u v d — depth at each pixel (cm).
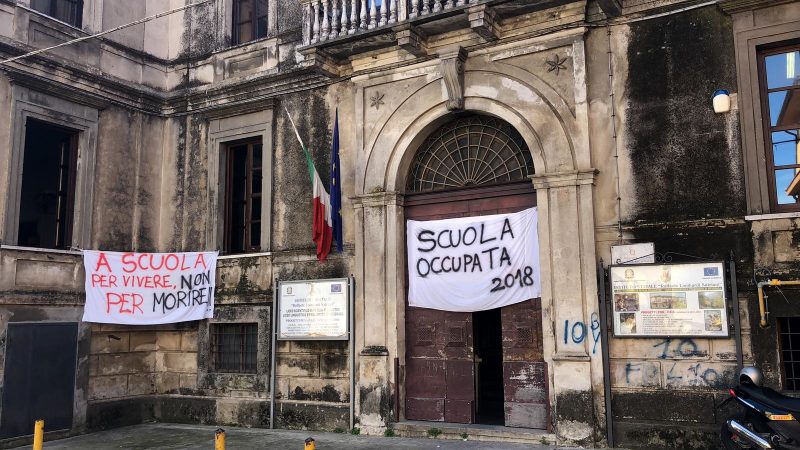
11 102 1035
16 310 1012
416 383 1017
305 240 1116
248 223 1211
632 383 846
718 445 793
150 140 1266
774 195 812
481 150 1019
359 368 1023
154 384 1218
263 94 1195
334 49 1050
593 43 923
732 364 798
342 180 1095
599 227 889
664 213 856
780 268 786
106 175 1177
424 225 1031
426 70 1027
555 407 880
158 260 1186
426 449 880
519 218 961
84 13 1173
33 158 1174
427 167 1059
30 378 1022
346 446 914
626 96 895
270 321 1121
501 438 912
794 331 788
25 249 1027
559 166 912
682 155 855
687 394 816
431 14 933
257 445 945
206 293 1176
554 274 902
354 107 1098
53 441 1035
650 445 827
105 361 1141
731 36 845
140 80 1256
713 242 825
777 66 829
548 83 936
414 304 1027
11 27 1047
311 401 1066
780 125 820
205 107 1249
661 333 830
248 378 1125
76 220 1126
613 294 859
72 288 1093
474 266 986
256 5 1282
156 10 1310
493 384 1184
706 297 812
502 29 963
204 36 1284
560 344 888
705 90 852
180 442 997
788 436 660
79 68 1125
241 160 1259
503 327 965
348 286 1048
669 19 881
